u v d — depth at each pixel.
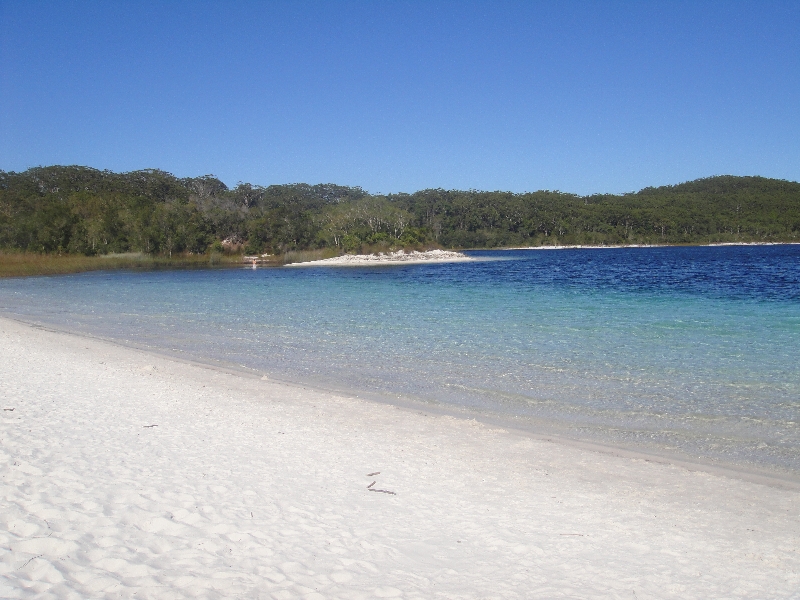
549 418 9.95
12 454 6.87
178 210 77.50
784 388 11.53
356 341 17.50
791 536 5.78
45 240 70.50
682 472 7.54
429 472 7.41
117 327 20.84
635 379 12.43
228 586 4.31
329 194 188.50
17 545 4.55
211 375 13.12
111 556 4.55
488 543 5.46
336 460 7.72
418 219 138.00
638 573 4.98
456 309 24.97
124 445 7.72
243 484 6.54
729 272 47.25
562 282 39.44
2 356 14.55
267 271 56.94
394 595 4.38
